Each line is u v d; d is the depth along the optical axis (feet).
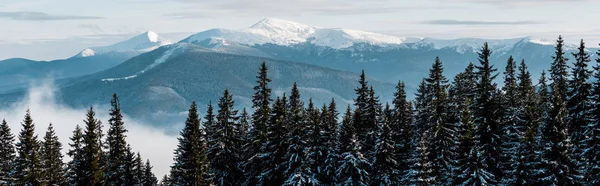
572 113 166.81
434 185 173.47
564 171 146.72
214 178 205.98
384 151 180.04
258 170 199.62
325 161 185.26
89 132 218.79
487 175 159.53
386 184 182.80
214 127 204.64
